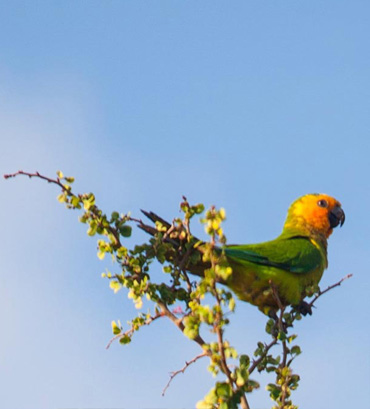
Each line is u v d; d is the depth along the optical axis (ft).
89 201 32.32
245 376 27.12
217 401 27.12
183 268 34.24
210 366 26.94
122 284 32.65
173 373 28.19
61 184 32.19
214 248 27.66
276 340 33.06
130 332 31.86
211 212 27.78
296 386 32.37
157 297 32.22
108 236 32.96
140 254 33.65
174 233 34.27
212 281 27.04
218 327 26.66
